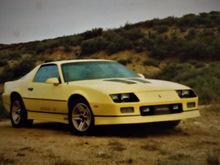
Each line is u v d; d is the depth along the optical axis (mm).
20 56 55031
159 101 8531
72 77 9500
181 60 42000
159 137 8688
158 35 50125
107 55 47812
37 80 10281
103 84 8852
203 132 9297
